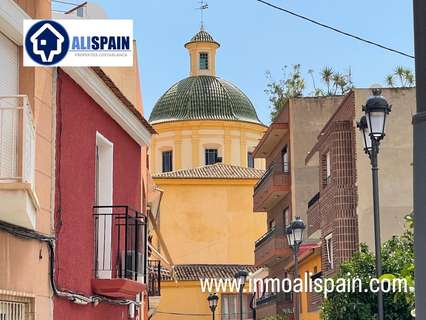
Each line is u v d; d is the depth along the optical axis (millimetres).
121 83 25719
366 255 28109
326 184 41500
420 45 7562
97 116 19203
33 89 14992
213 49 83500
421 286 7320
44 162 15617
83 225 17984
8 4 13805
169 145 78688
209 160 78188
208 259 70750
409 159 39125
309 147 51094
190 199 71625
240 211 71688
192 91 80688
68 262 16828
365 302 27516
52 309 15711
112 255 20125
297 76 67375
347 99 39469
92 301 18266
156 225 35375
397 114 39438
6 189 12664
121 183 21672
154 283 33312
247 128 79125
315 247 42406
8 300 13805
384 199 38781
